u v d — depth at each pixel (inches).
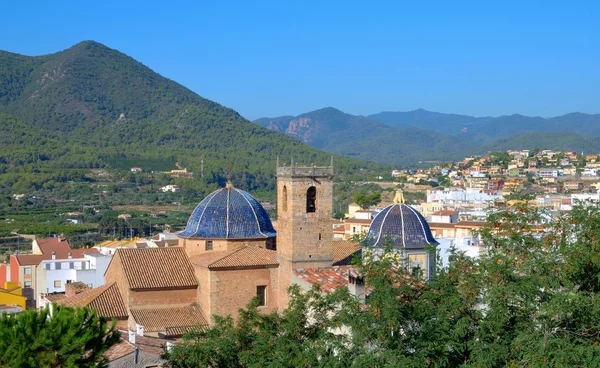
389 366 1788.9
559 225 2159.2
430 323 1926.7
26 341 1754.4
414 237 3302.2
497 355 1886.1
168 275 3203.7
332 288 2866.6
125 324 3100.4
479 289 2030.0
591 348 1806.1
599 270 2044.8
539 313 1979.6
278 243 3225.9
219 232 3368.6
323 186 3159.5
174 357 2043.6
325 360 1915.6
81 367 1809.8
